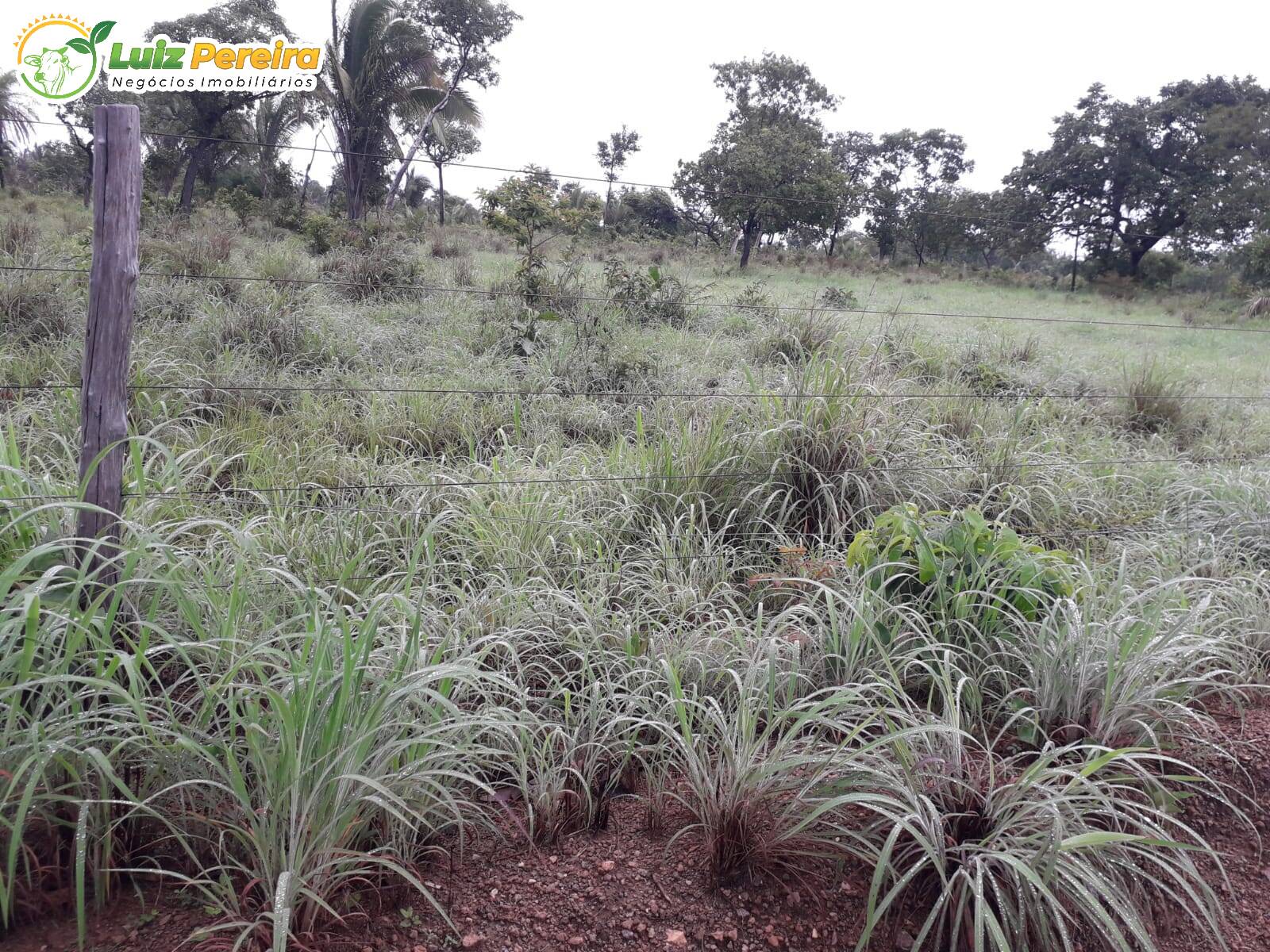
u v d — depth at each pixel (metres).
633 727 2.67
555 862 2.33
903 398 5.58
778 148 26.83
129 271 2.39
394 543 3.76
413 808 2.21
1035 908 2.12
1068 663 2.95
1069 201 37.31
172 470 2.65
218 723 2.23
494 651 3.03
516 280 9.13
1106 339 13.16
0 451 2.67
